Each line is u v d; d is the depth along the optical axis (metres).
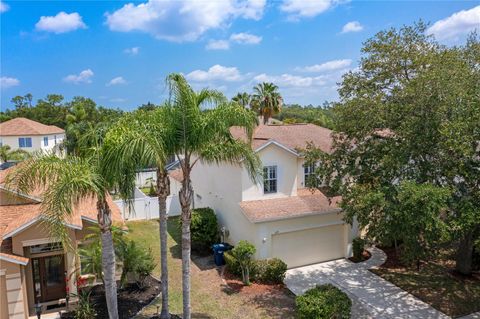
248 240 18.23
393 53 15.67
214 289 16.05
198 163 25.81
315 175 17.45
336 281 17.00
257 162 12.95
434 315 13.85
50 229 9.09
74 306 14.38
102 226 10.63
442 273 17.70
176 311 13.88
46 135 57.59
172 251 21.02
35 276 14.91
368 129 15.86
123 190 10.65
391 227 13.52
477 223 12.93
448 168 13.85
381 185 14.51
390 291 15.91
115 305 11.11
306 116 75.62
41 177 9.48
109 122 12.03
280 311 14.11
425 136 13.74
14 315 13.02
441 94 13.16
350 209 15.23
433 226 12.39
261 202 18.91
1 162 46.69
